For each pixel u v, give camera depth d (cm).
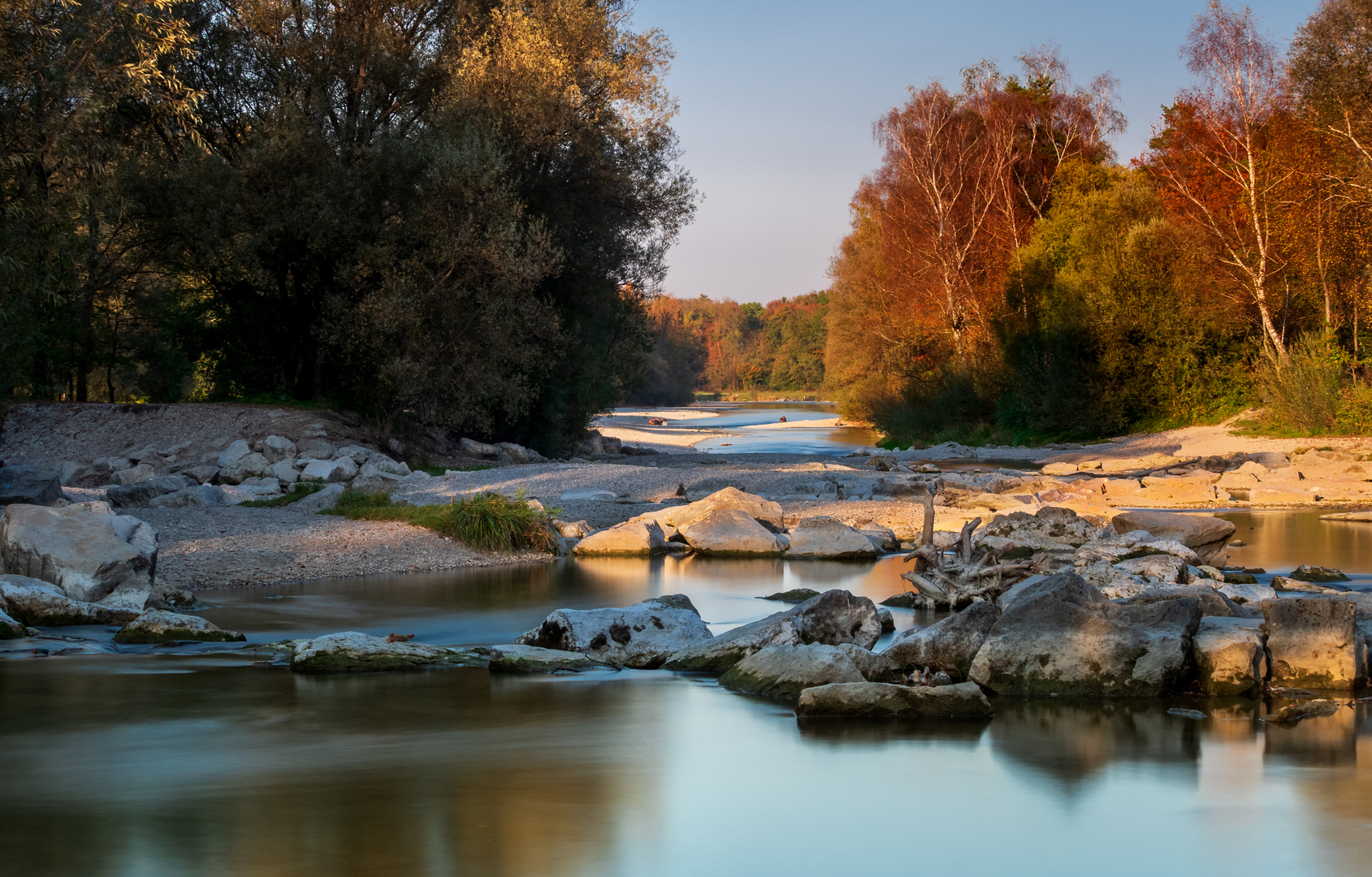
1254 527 2134
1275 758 735
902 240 5494
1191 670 944
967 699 848
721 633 1147
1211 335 4378
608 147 3447
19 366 2489
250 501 2345
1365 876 527
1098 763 725
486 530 1838
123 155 2673
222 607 1300
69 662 1009
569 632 1068
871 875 527
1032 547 1659
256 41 3195
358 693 907
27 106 1833
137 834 566
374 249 3027
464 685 949
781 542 1859
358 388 3294
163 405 3123
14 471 1947
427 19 3484
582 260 3519
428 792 646
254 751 727
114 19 1983
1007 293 5034
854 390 6900
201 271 3170
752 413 10881
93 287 3244
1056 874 529
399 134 3186
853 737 792
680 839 571
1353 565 1598
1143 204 4591
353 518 2034
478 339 3103
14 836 562
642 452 4594
